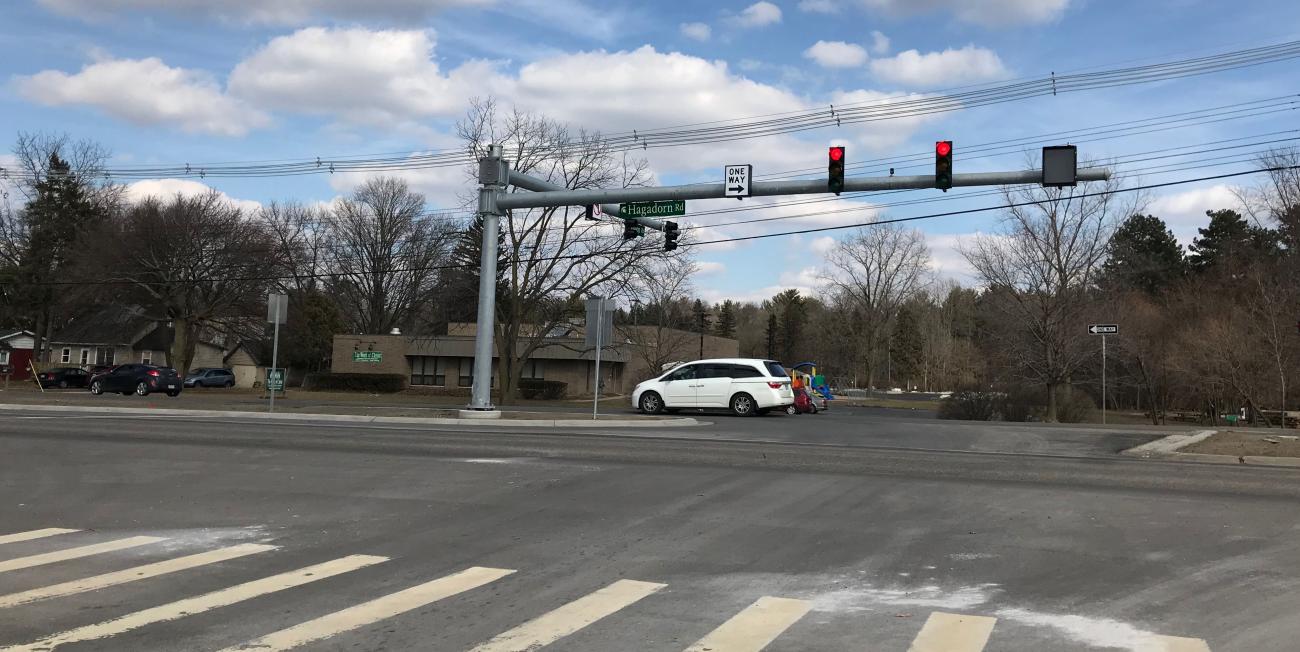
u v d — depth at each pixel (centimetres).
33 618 592
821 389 5297
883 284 7725
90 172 6494
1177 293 5416
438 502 1072
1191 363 4331
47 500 1074
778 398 2686
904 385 10675
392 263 7675
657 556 801
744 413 2692
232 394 5278
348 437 1827
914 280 7756
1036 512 1016
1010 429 2227
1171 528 928
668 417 2541
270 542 853
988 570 752
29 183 6456
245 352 8162
